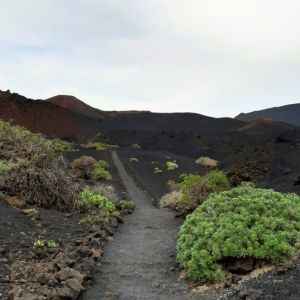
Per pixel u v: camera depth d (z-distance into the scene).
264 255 8.31
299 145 47.53
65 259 8.67
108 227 13.20
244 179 29.55
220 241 8.70
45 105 108.75
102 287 8.14
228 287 7.96
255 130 113.12
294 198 10.93
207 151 70.12
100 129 115.25
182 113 144.62
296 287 7.08
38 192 14.32
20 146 19.59
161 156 52.06
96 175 30.81
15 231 10.43
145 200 25.08
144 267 9.52
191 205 16.83
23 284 7.17
